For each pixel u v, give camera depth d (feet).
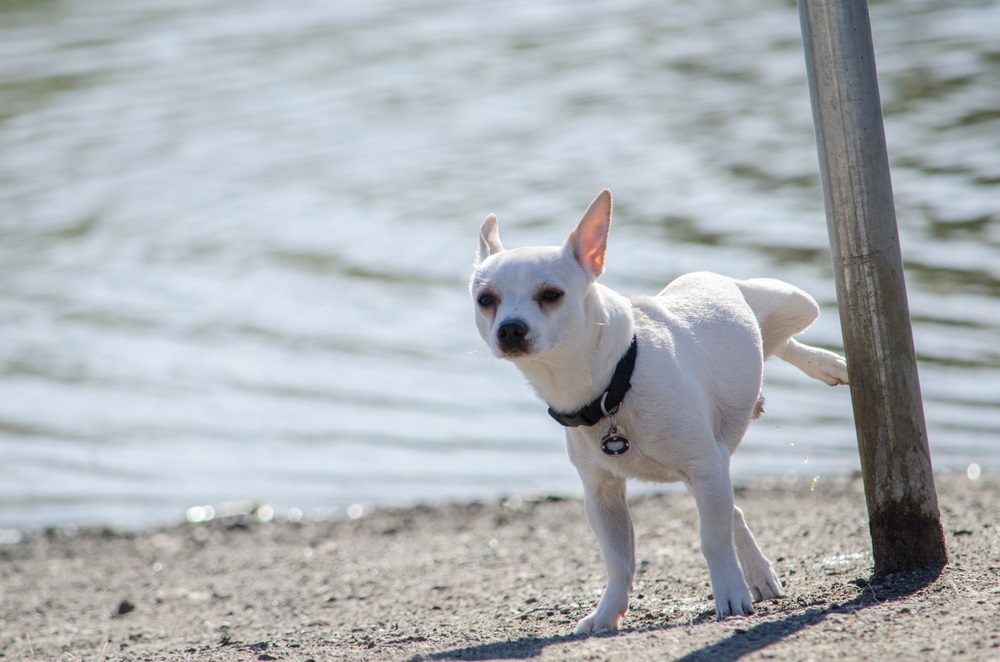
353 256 65.92
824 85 22.54
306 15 121.29
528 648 20.58
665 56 98.43
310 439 47.16
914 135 73.26
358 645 23.38
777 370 50.44
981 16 99.25
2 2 129.70
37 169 82.79
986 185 64.49
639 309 23.12
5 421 50.37
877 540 23.20
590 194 70.08
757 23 105.91
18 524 42.24
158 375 54.24
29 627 31.83
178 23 119.34
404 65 102.37
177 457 46.50
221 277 65.21
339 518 41.01
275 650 23.63
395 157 80.38
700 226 63.26
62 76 102.99
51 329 60.23
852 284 22.67
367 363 54.60
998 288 53.42
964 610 19.54
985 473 38.27
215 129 88.58
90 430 49.16
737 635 19.60
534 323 21.76
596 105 87.45
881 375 22.59
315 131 87.25
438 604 28.58
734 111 82.94
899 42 94.53
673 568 29.17
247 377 53.78
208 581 35.45
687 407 22.06
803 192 67.10
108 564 38.37
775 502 37.32
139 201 76.33
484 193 72.33
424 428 48.26
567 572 30.60
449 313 59.31
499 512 39.93
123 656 25.95
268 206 74.23
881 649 18.04
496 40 108.17
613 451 22.26
